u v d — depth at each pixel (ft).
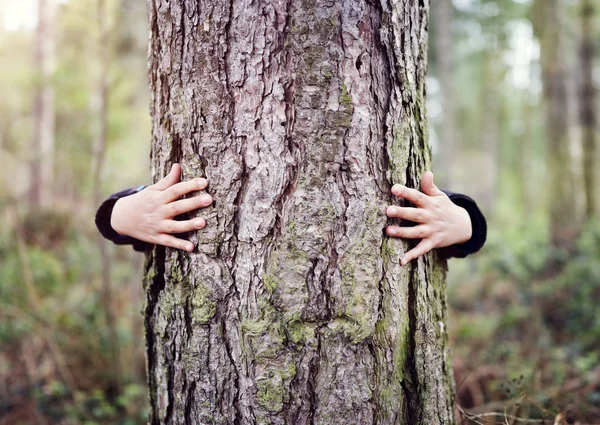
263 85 4.33
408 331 4.75
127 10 15.33
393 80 4.53
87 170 19.21
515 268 19.38
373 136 4.46
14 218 15.67
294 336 4.33
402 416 4.70
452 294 18.40
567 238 23.63
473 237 5.29
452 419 5.51
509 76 65.77
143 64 19.94
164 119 4.81
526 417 7.34
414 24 4.81
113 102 19.22
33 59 18.57
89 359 12.14
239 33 4.33
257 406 4.42
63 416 10.07
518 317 14.19
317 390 4.38
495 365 11.03
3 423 10.02
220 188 4.46
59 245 17.30
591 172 27.45
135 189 5.45
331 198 4.33
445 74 37.37
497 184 58.44
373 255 4.43
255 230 4.38
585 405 7.92
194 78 4.50
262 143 4.36
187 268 4.66
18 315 12.25
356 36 4.33
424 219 4.65
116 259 16.69
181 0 4.51
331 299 4.34
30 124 19.51
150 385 5.14
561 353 11.21
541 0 28.14
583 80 28.60
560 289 15.90
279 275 4.33
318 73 4.25
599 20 36.96
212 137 4.46
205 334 4.54
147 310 5.06
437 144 60.44
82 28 16.28
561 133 27.17
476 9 51.16
